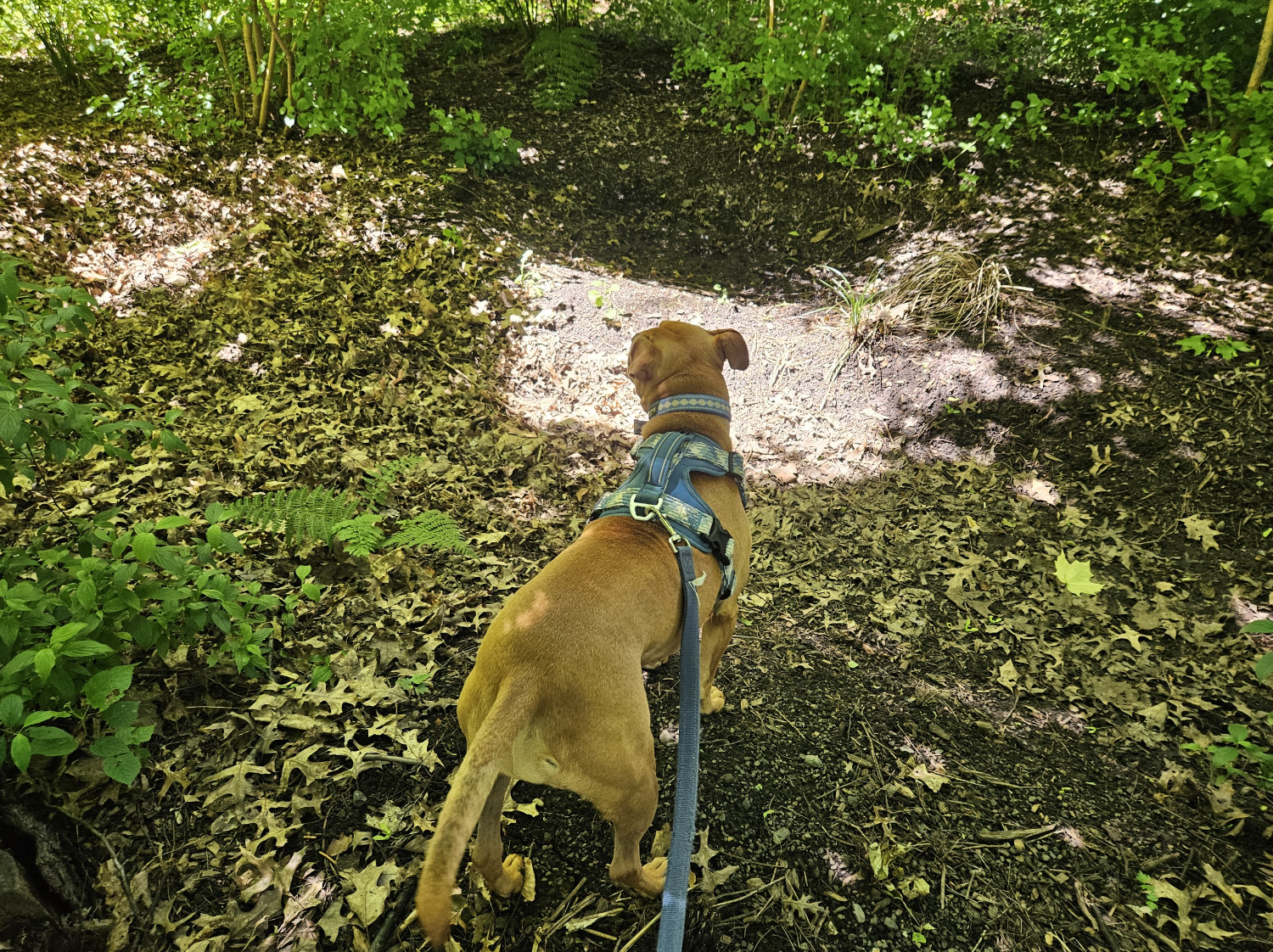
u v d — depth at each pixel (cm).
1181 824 137
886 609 179
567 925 117
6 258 127
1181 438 219
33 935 103
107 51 326
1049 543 198
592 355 249
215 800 122
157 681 135
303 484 184
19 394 128
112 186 262
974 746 149
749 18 364
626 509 121
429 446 205
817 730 149
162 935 109
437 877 87
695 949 117
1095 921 124
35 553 134
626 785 106
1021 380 239
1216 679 162
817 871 127
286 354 220
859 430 233
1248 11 277
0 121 288
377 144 307
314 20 287
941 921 123
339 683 142
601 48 395
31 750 103
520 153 321
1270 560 189
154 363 209
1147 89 333
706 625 128
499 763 95
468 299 254
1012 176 312
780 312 276
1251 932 123
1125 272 267
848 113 326
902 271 279
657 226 309
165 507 168
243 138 297
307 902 114
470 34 390
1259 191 254
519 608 107
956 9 380
